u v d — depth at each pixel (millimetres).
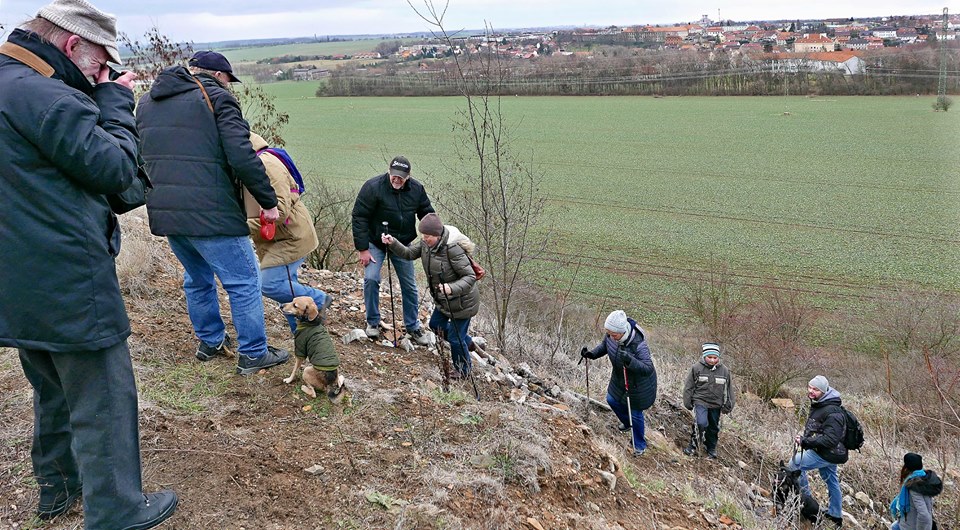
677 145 48312
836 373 15891
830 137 49656
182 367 4578
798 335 16859
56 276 2463
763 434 9508
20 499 3166
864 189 34656
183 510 3227
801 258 24703
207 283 4574
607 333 6996
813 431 7035
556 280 20594
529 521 3846
